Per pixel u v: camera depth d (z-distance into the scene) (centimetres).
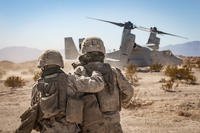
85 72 470
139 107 1413
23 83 2500
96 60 483
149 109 1375
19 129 451
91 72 471
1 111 1373
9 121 1169
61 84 453
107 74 473
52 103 444
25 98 1769
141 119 1189
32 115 446
